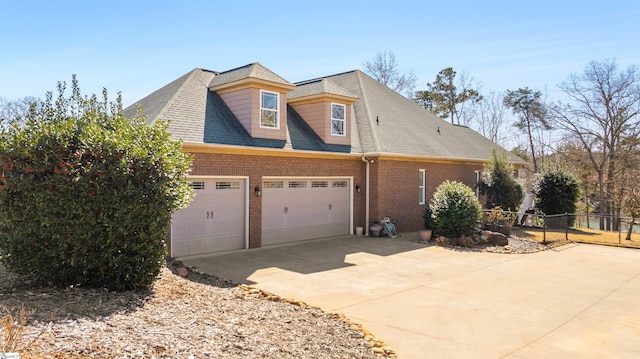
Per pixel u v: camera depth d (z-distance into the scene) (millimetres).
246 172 13617
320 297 8586
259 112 14602
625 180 30031
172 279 8719
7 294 6344
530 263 12555
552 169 22516
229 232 13430
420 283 9906
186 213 12359
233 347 5000
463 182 22031
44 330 4570
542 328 7000
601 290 9523
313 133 17250
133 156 6875
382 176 17281
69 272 6941
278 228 14898
